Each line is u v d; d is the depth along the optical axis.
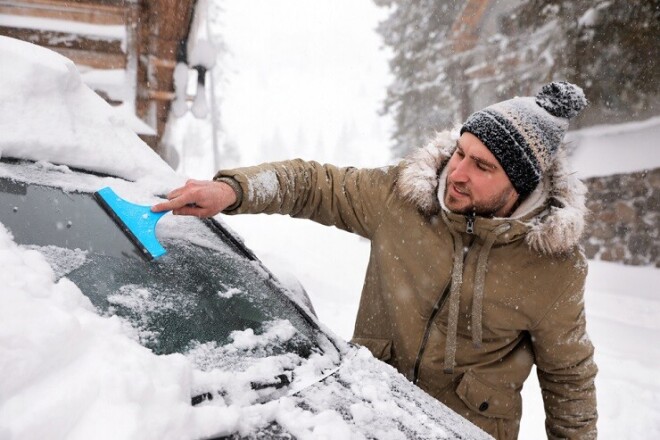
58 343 0.77
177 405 0.81
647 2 7.43
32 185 1.24
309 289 6.46
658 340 5.09
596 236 8.37
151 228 1.28
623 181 8.02
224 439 0.86
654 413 3.41
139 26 5.44
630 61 7.86
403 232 1.67
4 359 0.71
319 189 1.75
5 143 1.28
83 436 0.71
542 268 1.56
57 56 1.53
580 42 8.36
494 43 10.66
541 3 9.09
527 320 1.60
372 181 1.76
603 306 6.52
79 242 1.16
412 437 1.03
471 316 1.60
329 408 1.05
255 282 1.41
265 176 1.59
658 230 7.54
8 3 5.02
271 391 1.06
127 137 1.65
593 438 1.71
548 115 1.51
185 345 1.06
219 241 1.53
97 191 1.32
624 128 8.39
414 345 1.65
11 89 1.36
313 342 1.30
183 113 6.55
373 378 1.23
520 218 1.52
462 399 1.64
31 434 0.67
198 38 6.54
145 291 1.13
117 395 0.76
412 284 1.65
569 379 1.68
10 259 0.90
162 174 1.63
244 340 1.15
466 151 1.49
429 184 1.60
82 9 5.20
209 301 1.22
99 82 5.24
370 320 1.79
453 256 1.59
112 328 0.90
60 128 1.42
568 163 1.57
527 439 3.17
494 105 1.54
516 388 1.72
